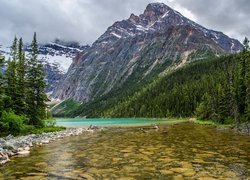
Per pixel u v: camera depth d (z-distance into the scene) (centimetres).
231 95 6619
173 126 6222
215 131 4488
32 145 2925
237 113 6009
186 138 3388
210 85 14512
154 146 2698
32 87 5125
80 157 2155
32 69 5150
